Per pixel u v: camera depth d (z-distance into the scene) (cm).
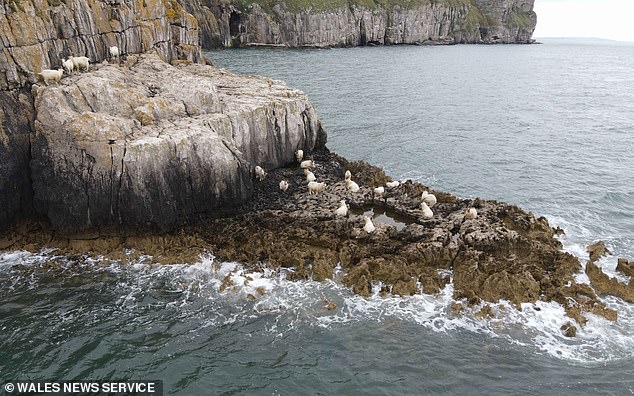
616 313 2308
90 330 2164
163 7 4550
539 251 2683
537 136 5734
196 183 2905
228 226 2908
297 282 2519
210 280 2533
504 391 1912
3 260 2630
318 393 1889
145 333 2162
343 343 2141
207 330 2198
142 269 2609
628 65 18288
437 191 3534
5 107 2709
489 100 8019
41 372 1930
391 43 19700
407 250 2656
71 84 2923
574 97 8919
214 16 14088
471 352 2103
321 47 16350
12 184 2720
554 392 1909
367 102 7156
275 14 15475
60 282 2481
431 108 7006
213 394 1872
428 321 2275
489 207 3155
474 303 2358
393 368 2014
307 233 2814
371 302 2388
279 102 3697
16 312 2253
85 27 3438
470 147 5125
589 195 3906
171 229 2875
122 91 3061
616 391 1912
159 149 2773
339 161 4012
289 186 3425
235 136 3338
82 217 2750
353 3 17950
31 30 2914
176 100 3294
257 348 2105
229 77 4438
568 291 2428
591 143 5509
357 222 2933
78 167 2717
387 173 4256
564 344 2148
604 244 3000
